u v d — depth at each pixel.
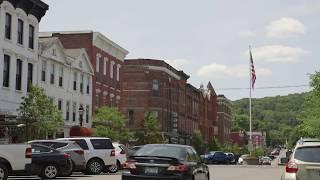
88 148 28.72
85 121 52.62
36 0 42.56
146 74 74.19
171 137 77.69
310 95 42.56
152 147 16.45
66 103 48.59
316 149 13.79
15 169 20.67
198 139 88.44
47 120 36.34
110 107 54.97
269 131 165.62
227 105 131.12
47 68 45.22
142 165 15.59
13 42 39.66
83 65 52.44
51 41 46.53
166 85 76.31
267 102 177.12
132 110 73.88
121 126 52.38
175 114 80.50
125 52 64.38
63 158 23.80
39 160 23.28
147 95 73.81
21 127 35.56
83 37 55.06
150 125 62.81
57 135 46.53
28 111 35.84
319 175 13.35
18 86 40.78
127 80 74.50
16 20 40.22
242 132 140.88
